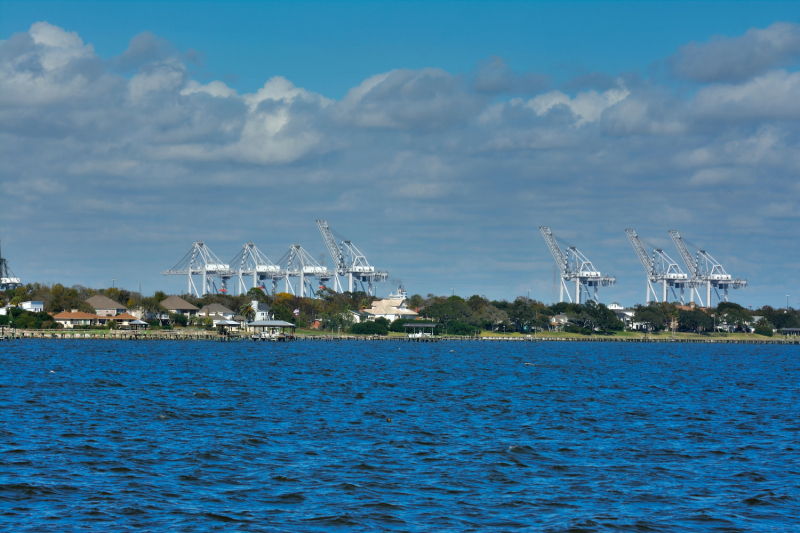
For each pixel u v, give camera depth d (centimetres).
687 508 6378
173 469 7425
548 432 9869
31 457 7762
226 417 10762
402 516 6059
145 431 9400
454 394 14550
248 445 8619
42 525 5697
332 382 16925
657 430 10150
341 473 7375
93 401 12212
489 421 10812
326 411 11644
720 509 6359
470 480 7188
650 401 13688
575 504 6456
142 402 12225
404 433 9619
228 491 6688
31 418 10206
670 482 7212
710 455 8456
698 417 11481
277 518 5962
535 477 7344
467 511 6219
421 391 15112
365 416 11138
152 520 5856
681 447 8912
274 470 7444
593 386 16812
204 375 18138
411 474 7388
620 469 7719
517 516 6106
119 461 7694
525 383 17425
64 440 8681
